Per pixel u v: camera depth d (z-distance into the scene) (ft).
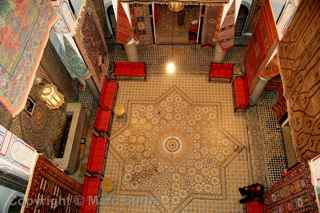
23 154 14.35
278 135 25.86
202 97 28.37
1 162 12.84
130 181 24.84
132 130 27.02
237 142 25.91
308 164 14.34
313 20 14.51
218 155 25.48
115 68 28.78
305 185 14.70
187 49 31.32
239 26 30.45
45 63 20.72
